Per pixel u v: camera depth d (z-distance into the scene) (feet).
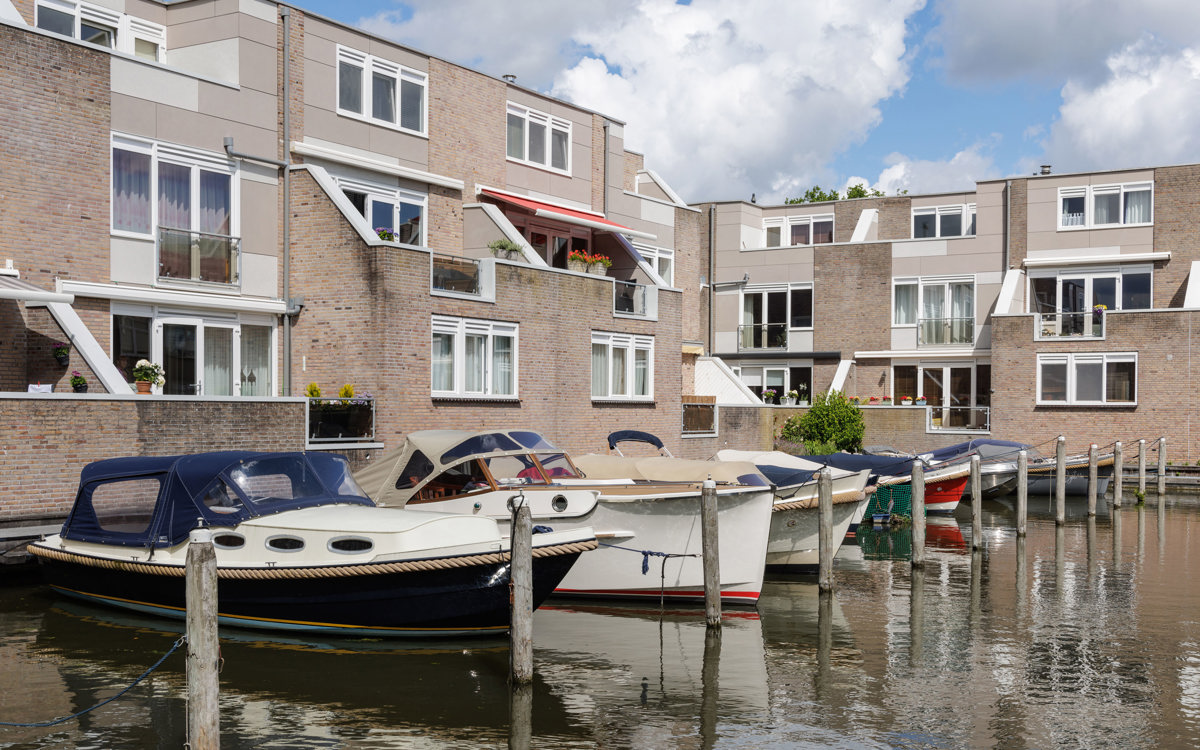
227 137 65.16
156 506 42.19
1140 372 112.68
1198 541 74.38
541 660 39.27
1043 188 123.24
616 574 50.01
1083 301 121.19
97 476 44.24
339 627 40.14
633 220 99.60
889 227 138.62
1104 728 32.42
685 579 49.16
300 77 69.67
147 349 61.26
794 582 57.67
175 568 40.32
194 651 27.45
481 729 31.37
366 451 62.80
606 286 83.35
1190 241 116.16
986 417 124.88
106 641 39.45
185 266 62.95
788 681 37.22
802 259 136.46
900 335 130.93
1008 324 118.52
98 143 58.39
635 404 86.48
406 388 66.13
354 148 73.10
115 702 32.81
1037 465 98.12
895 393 131.34
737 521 49.06
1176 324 111.14
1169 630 45.75
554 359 78.13
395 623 39.58
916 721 32.91
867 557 67.21
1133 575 60.03
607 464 55.72
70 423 48.19
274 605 40.32
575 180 92.63
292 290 68.64
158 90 61.46
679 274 107.45
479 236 80.18
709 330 142.10
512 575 35.53
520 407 74.90
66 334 53.26
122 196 59.88
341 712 32.45
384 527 39.09
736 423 103.30
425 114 78.23
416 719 31.99
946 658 40.75
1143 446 99.45
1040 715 33.65
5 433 45.98
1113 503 94.94
